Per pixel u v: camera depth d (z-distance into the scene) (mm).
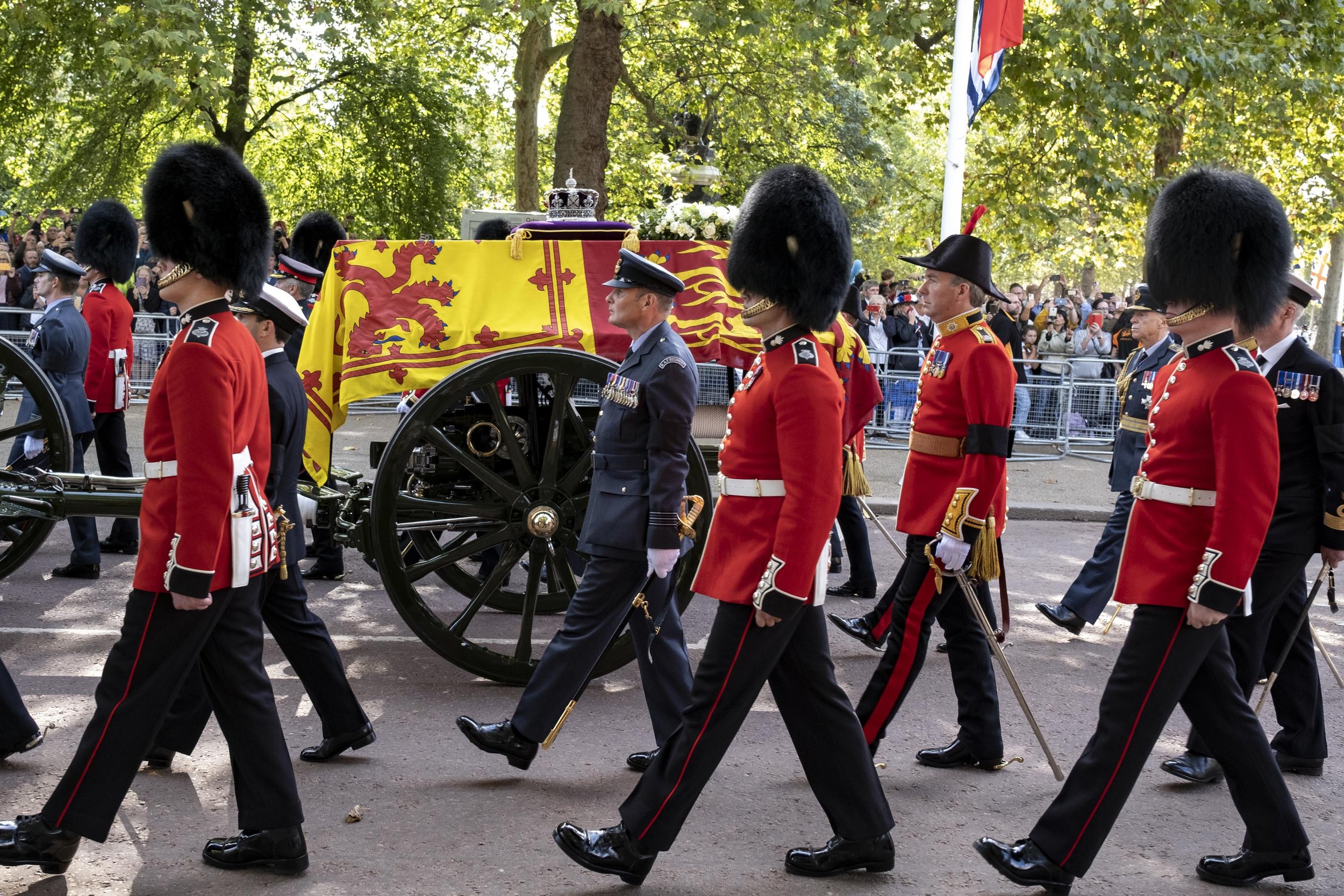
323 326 4910
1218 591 3090
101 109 18797
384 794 3832
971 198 16750
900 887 3342
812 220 3182
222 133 19859
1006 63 13852
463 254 4984
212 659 3211
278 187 23141
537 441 5211
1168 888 3404
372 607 6082
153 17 12945
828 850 3375
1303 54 14383
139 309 12734
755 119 18453
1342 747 4586
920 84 15711
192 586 2994
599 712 4680
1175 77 13406
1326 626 6465
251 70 19609
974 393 3934
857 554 6578
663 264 5098
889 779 4133
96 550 6371
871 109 16391
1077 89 13672
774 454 3188
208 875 3273
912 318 12828
